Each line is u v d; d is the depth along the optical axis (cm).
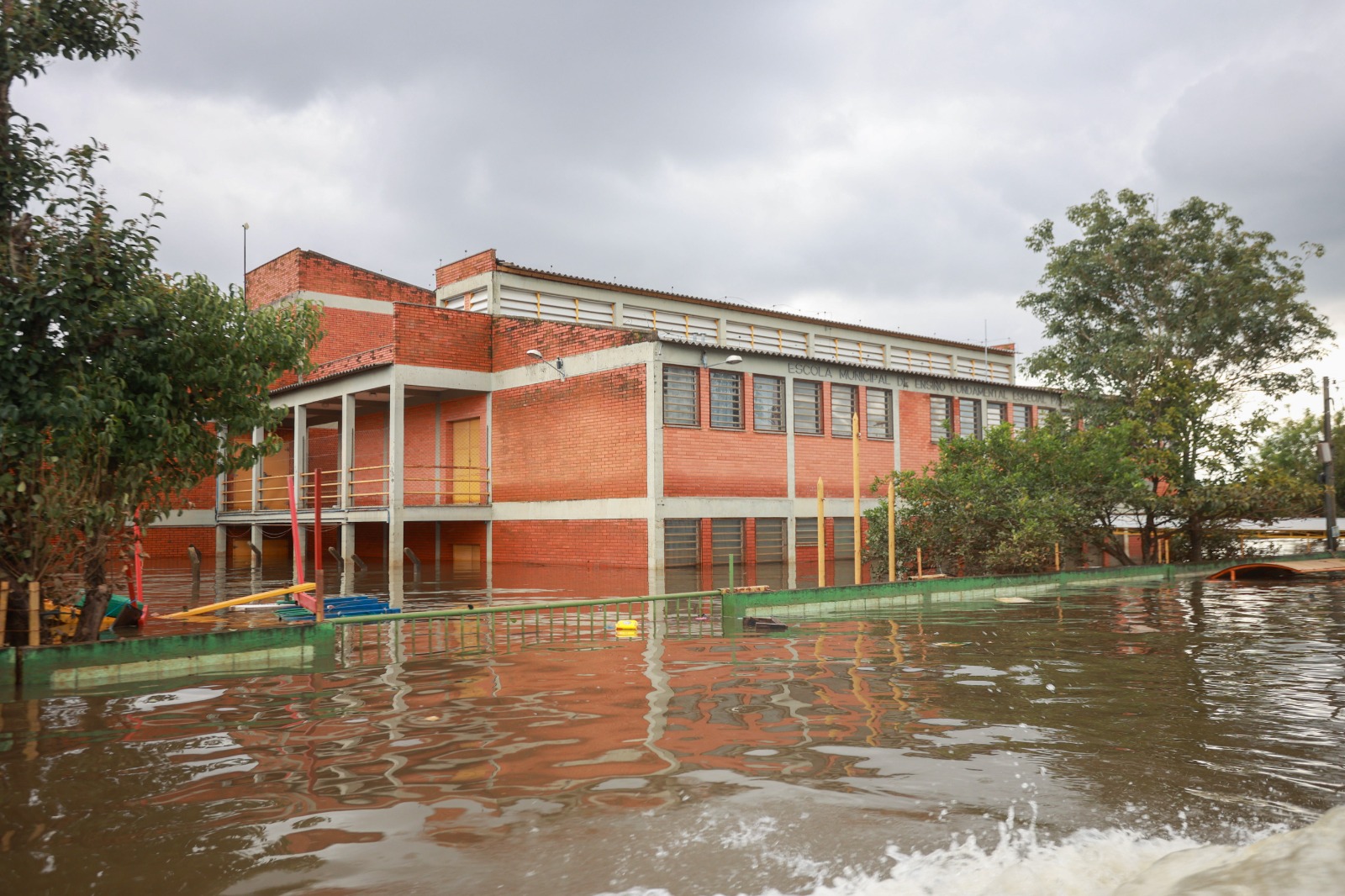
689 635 1119
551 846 415
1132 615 1335
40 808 474
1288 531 4019
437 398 3097
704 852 407
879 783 505
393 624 1225
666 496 2397
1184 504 2297
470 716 674
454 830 437
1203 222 2833
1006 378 4738
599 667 887
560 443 2644
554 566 2584
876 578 2030
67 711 708
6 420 852
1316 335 2755
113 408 916
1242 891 326
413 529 3195
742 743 591
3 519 873
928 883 373
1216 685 792
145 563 2861
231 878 384
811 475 2781
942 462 2033
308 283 3441
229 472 1084
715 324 3641
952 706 703
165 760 564
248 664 912
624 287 3375
